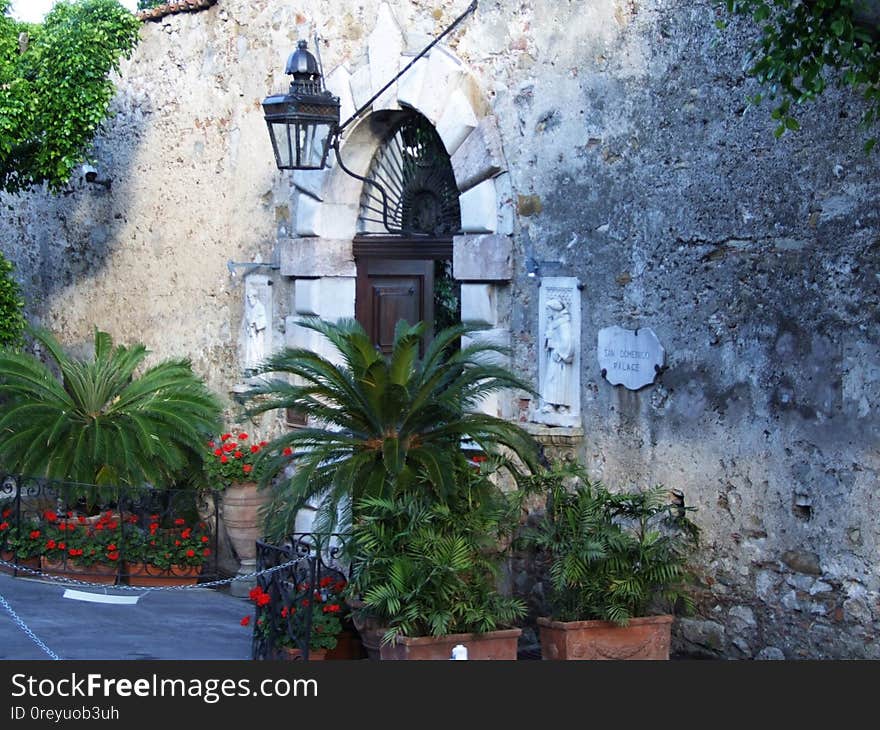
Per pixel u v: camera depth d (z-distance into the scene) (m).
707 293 7.95
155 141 12.90
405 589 7.28
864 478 7.15
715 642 7.88
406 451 7.91
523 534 7.81
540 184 8.98
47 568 10.99
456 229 10.04
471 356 8.52
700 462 7.99
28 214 14.83
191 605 10.28
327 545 9.28
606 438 8.55
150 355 13.12
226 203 12.02
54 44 12.12
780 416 7.56
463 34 9.52
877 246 7.07
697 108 7.99
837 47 6.42
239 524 10.88
